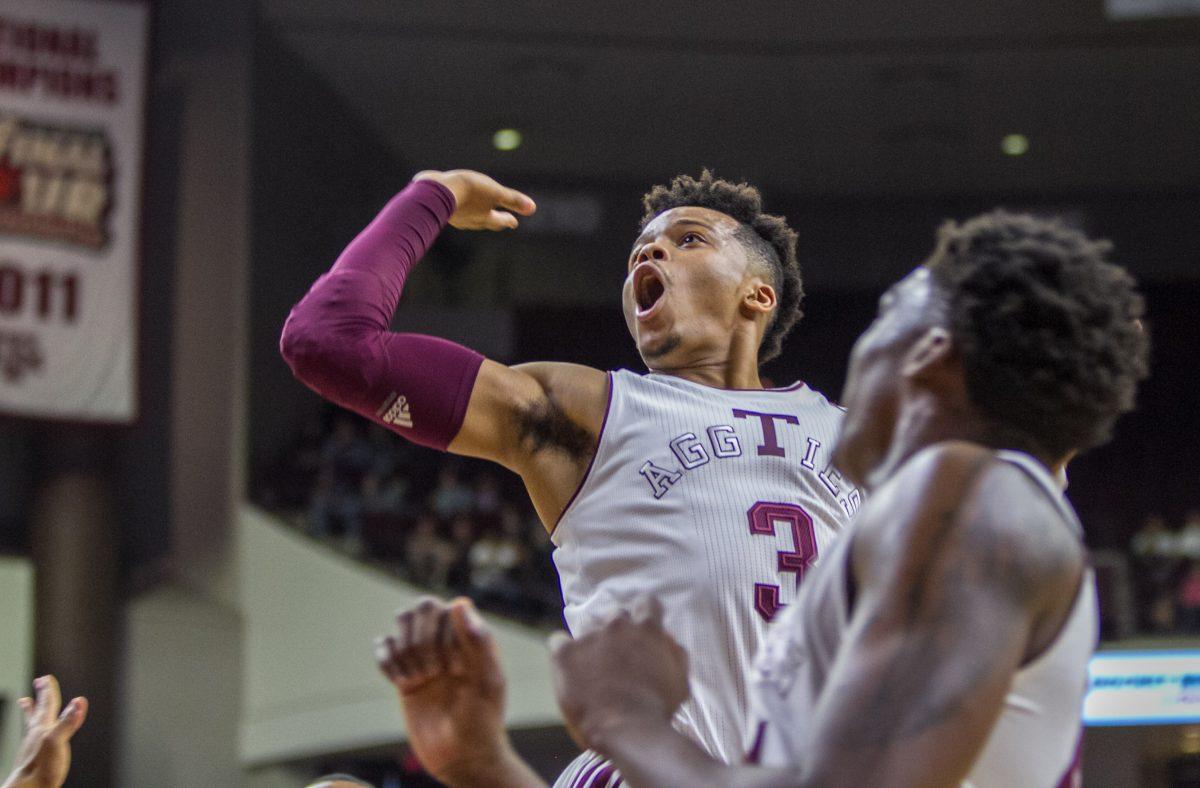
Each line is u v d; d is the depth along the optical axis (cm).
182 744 1246
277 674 1229
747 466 213
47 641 1180
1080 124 1616
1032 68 1509
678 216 243
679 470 211
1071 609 118
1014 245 128
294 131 1400
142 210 1229
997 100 1573
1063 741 123
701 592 204
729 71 1525
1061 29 1451
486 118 1600
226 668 1262
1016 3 1424
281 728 1222
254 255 1291
